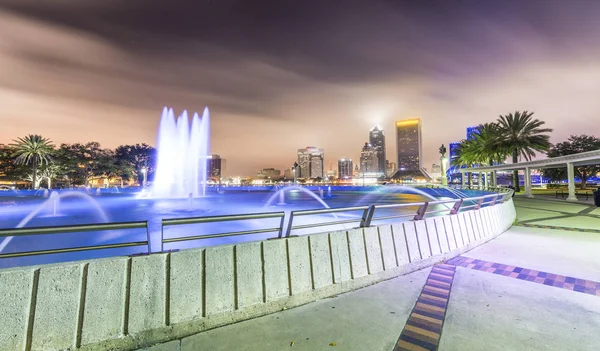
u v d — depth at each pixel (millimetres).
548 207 19750
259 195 46375
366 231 5219
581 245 8023
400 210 19438
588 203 22859
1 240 9711
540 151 43875
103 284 3043
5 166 68812
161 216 17016
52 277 2844
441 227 6781
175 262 3430
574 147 52656
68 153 75000
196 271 3529
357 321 3672
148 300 3219
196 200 32781
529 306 4129
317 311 3963
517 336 3344
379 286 4914
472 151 54719
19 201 30500
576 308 4074
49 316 2779
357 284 4824
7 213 18859
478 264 6219
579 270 5781
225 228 11906
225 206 23703
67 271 2914
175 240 3562
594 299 4379
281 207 22938
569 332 3441
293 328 3494
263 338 3264
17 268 2752
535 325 3598
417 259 5902
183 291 3408
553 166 32625
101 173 83000
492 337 3314
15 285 2693
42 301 2777
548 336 3350
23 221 15375
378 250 5285
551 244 8156
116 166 82750
